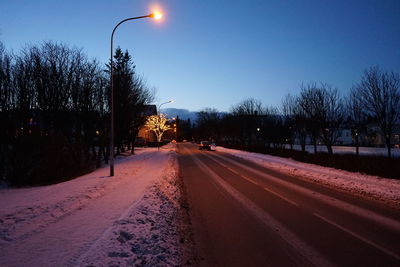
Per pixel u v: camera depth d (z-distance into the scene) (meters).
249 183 15.01
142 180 14.49
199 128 116.50
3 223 7.00
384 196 11.27
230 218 8.18
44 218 7.44
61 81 22.50
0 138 17.31
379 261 5.18
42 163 15.72
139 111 32.78
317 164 23.31
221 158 33.72
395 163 15.86
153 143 69.44
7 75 19.28
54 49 23.00
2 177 15.92
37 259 4.84
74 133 23.77
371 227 7.30
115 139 32.22
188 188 13.48
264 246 5.96
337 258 5.32
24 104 19.33
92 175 16.73
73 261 4.77
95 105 25.55
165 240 6.18
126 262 4.84
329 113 25.06
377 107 18.72
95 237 5.97
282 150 33.53
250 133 50.44
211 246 5.95
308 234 6.75
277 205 9.87
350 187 13.35
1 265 4.59
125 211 8.14
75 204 9.05
